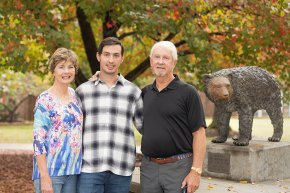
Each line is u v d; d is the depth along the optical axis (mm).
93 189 4020
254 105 6430
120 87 4133
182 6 8641
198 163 3838
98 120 4055
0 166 11383
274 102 6641
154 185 4020
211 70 10250
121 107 4090
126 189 4168
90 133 4047
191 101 3846
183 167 3914
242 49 9703
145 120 4016
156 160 3994
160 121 3914
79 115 3963
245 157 6180
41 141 3770
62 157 3844
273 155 6418
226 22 9766
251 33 9461
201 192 5402
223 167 6387
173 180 3916
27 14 8680
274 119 6758
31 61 11625
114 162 4051
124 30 12820
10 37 8195
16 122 31969
